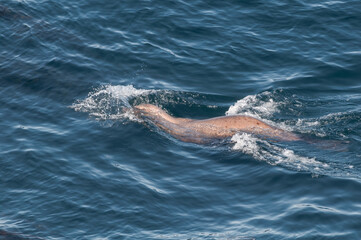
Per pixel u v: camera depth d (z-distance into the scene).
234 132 69.69
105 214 55.31
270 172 61.97
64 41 88.88
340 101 77.00
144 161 64.31
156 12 95.94
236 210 56.41
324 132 69.62
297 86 80.50
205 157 65.62
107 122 71.44
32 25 91.69
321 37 91.25
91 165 62.81
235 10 97.62
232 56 87.12
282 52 88.00
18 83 79.00
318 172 61.59
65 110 73.69
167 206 56.75
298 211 55.38
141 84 80.81
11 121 70.38
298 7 98.44
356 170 61.94
